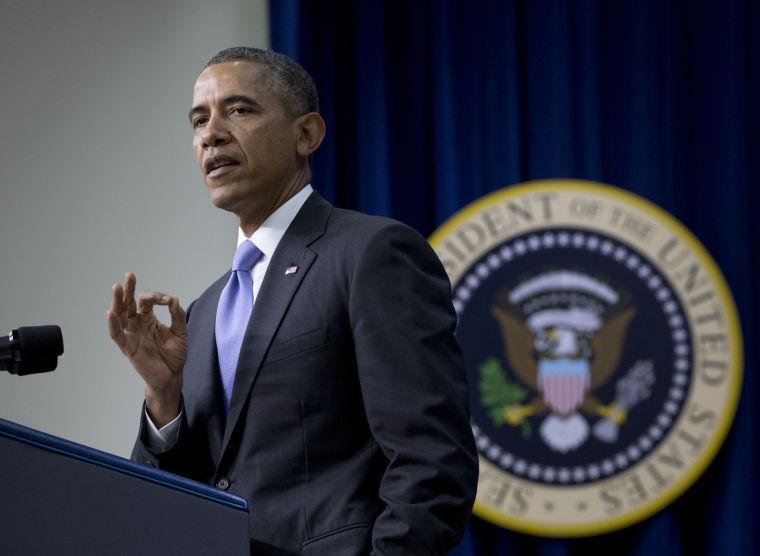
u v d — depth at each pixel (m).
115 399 10.79
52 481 3.18
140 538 3.36
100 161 11.10
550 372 10.71
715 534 10.59
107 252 10.97
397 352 4.61
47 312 10.83
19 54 11.16
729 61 11.12
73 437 10.68
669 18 11.24
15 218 10.91
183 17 11.38
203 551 3.52
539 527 10.52
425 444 4.47
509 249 10.87
